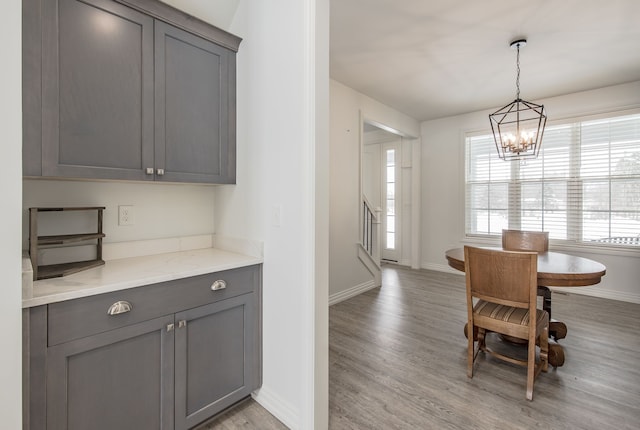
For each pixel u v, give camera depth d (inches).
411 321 120.4
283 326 65.3
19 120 37.9
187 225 81.4
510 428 62.9
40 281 49.6
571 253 158.1
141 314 51.8
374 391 75.5
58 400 43.8
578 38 104.0
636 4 85.9
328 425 63.2
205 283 60.4
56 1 49.1
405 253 225.3
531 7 88.1
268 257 68.6
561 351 84.9
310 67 57.8
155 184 75.7
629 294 143.6
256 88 70.1
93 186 66.3
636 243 142.8
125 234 71.0
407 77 137.4
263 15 68.1
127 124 57.3
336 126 143.1
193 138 67.4
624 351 95.7
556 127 161.9
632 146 143.1
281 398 65.9
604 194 149.9
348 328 113.7
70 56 50.6
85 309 45.9
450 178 200.5
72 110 50.9
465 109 183.5
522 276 72.1
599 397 72.9
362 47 111.0
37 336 41.7
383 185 235.9
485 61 121.4
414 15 92.6
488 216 186.4
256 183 70.9
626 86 142.8
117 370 49.6
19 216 38.2
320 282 60.3
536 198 169.0
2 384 37.6
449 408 69.2
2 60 36.5
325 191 60.9
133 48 57.8
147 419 53.2
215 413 62.8
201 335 60.2
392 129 184.2
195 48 67.3
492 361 90.0
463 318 123.6
